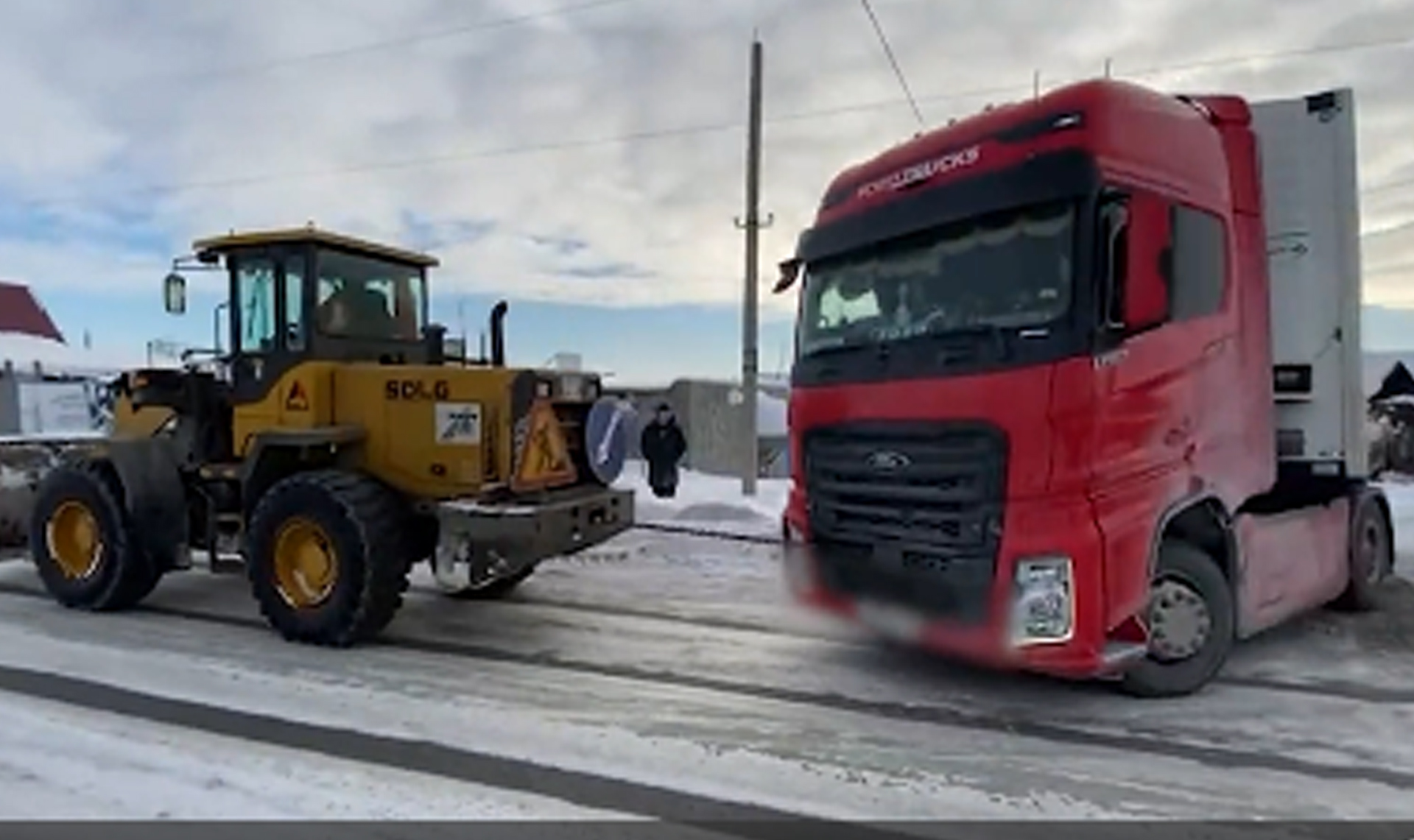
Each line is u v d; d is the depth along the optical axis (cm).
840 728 500
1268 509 631
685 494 1461
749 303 1467
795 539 599
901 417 532
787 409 689
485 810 398
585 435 732
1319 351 647
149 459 756
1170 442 514
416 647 662
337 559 652
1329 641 668
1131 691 543
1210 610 550
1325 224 643
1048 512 480
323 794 412
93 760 452
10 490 878
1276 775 438
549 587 858
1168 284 509
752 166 1457
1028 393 485
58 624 732
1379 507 771
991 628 491
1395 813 398
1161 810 401
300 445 690
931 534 516
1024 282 502
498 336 768
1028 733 493
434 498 682
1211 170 548
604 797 413
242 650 655
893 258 562
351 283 743
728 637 687
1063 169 495
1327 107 640
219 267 748
